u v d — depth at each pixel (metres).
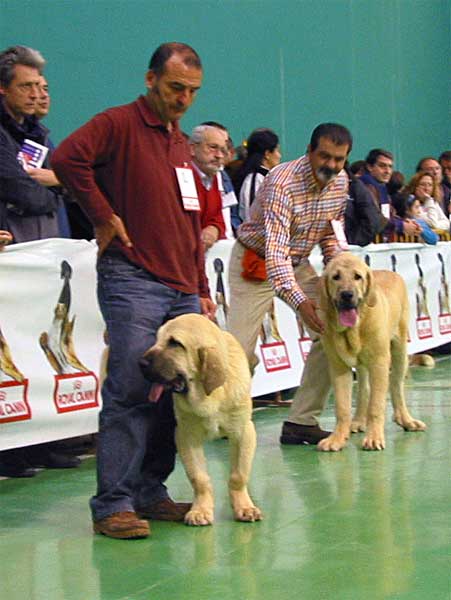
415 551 4.34
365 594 3.81
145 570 4.14
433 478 5.71
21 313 5.95
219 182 7.96
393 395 7.28
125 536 4.57
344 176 6.55
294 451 6.60
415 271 10.59
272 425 7.60
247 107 12.57
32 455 6.19
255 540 4.54
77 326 6.34
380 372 6.60
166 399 4.89
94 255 6.45
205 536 4.62
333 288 6.33
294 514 4.98
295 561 4.22
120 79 10.74
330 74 14.35
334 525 4.77
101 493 4.66
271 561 4.23
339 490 5.47
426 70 17.20
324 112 14.16
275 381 8.27
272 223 6.27
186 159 4.86
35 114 6.18
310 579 3.99
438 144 17.58
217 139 7.32
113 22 10.65
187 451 4.84
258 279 6.61
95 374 6.44
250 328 6.67
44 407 6.06
